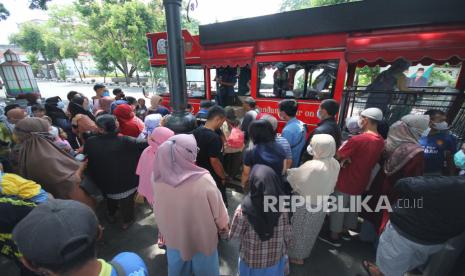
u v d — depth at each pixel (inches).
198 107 267.3
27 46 1455.5
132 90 930.1
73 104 182.1
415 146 87.7
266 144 84.4
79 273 30.8
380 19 156.6
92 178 107.3
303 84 198.2
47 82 1461.6
